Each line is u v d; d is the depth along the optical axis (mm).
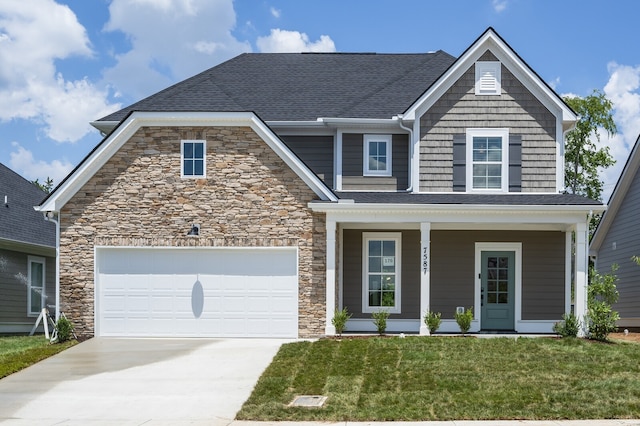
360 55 25250
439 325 18141
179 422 10828
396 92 22109
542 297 20094
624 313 25969
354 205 17688
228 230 18156
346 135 20531
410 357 14656
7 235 21484
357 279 20203
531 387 12422
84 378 13875
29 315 23562
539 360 14414
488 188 19594
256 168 18188
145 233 18234
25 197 25812
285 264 18203
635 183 25016
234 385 13164
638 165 24703
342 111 20875
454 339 16500
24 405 12023
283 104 21531
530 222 17938
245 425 10633
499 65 19781
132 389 12984
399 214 18047
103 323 18328
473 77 19812
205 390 12836
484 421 10664
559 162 19516
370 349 15484
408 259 20203
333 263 17922
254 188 18172
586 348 15609
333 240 17953
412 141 19797
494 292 20250
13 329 22359
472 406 11336
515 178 19516
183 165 18297
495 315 20219
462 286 20188
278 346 16734
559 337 17391
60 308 18266
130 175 18312
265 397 12211
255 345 16906
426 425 10453
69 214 18344
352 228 20219
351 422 10734
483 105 19703
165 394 12609
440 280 20219
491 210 17734
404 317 20109
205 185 18219
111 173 18312
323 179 20625
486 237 20266
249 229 18141
